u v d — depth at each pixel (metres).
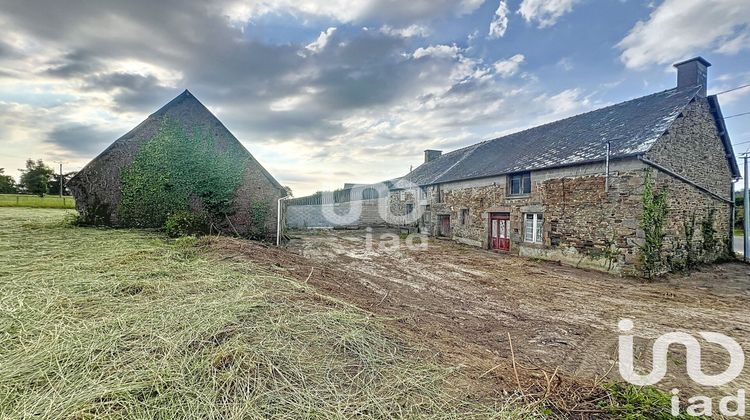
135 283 4.23
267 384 2.27
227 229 11.91
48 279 4.33
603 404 2.43
